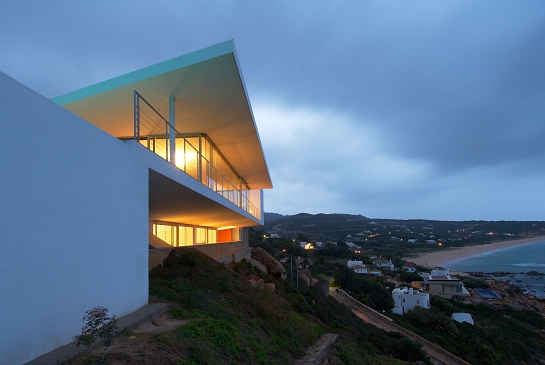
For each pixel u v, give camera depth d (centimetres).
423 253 13562
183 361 473
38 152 440
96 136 570
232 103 1220
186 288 927
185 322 655
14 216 399
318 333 1248
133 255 676
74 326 493
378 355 1717
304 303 1895
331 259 9025
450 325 3759
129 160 679
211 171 1600
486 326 4331
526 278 8638
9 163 396
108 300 581
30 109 429
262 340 789
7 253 388
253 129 1501
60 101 1170
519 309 5550
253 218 2381
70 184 499
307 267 6216
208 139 1605
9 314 387
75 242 504
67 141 496
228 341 624
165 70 1041
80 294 510
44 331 436
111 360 425
